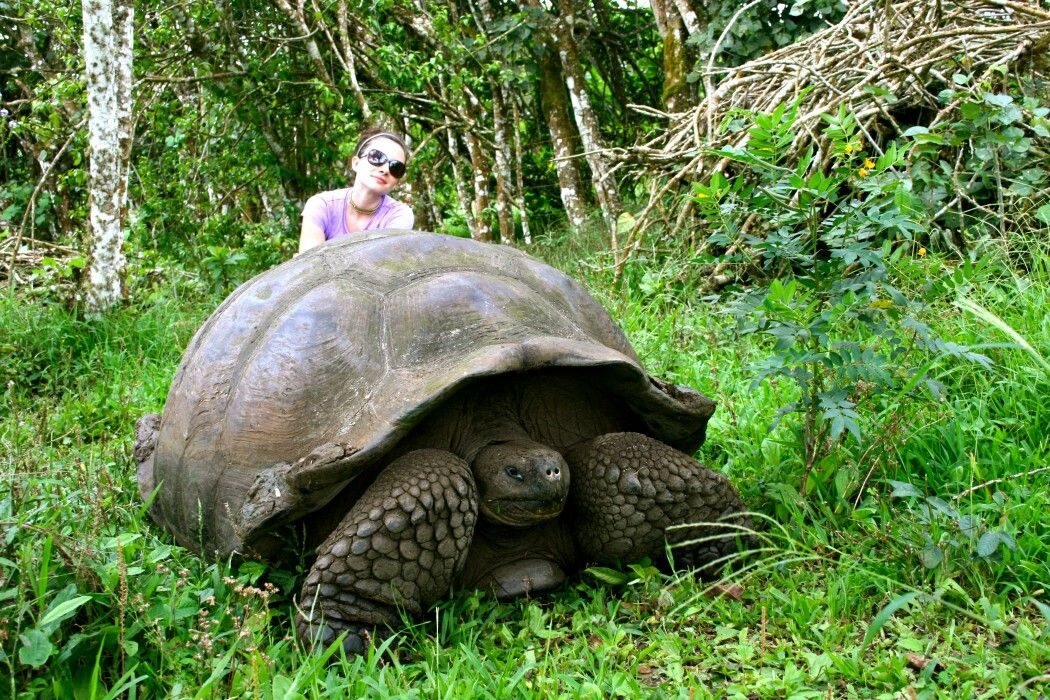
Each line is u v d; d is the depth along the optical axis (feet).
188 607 6.40
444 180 34.32
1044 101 12.98
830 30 14.97
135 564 6.74
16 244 19.36
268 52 22.65
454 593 6.95
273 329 7.19
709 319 12.78
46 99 24.32
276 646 6.24
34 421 10.83
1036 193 12.53
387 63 21.93
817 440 8.00
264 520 6.39
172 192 23.43
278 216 29.14
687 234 15.39
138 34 21.90
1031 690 5.46
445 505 6.25
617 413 7.54
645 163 15.92
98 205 16.83
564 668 6.14
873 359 7.63
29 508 7.68
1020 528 7.10
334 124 21.86
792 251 8.09
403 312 6.93
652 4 23.86
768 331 7.95
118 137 17.01
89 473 8.57
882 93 12.36
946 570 6.63
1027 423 8.46
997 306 10.79
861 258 7.73
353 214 13.34
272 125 23.47
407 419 6.20
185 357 8.39
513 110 27.76
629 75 31.45
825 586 6.91
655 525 7.04
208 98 23.98
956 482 7.79
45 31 24.32
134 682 5.57
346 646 6.22
